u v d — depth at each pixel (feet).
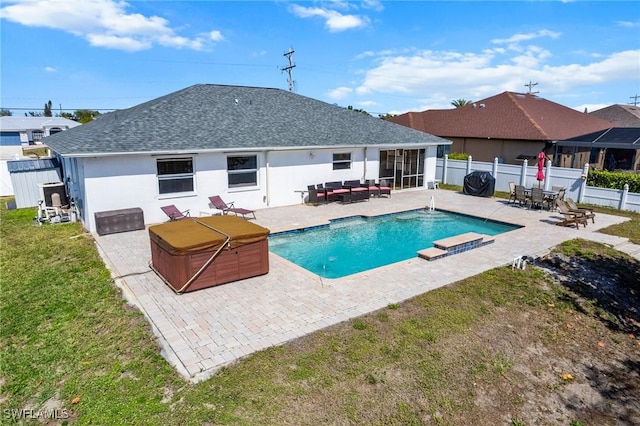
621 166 86.69
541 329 24.08
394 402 16.80
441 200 63.41
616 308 27.37
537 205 57.47
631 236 42.96
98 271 30.81
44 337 21.84
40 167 59.06
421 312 24.50
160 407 15.69
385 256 38.63
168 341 20.44
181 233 28.48
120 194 42.98
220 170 49.42
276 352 19.48
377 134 67.56
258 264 29.58
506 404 17.63
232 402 16.02
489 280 30.01
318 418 15.53
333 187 60.85
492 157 89.86
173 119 51.29
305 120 64.69
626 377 20.31
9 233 42.55
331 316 23.44
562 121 95.04
